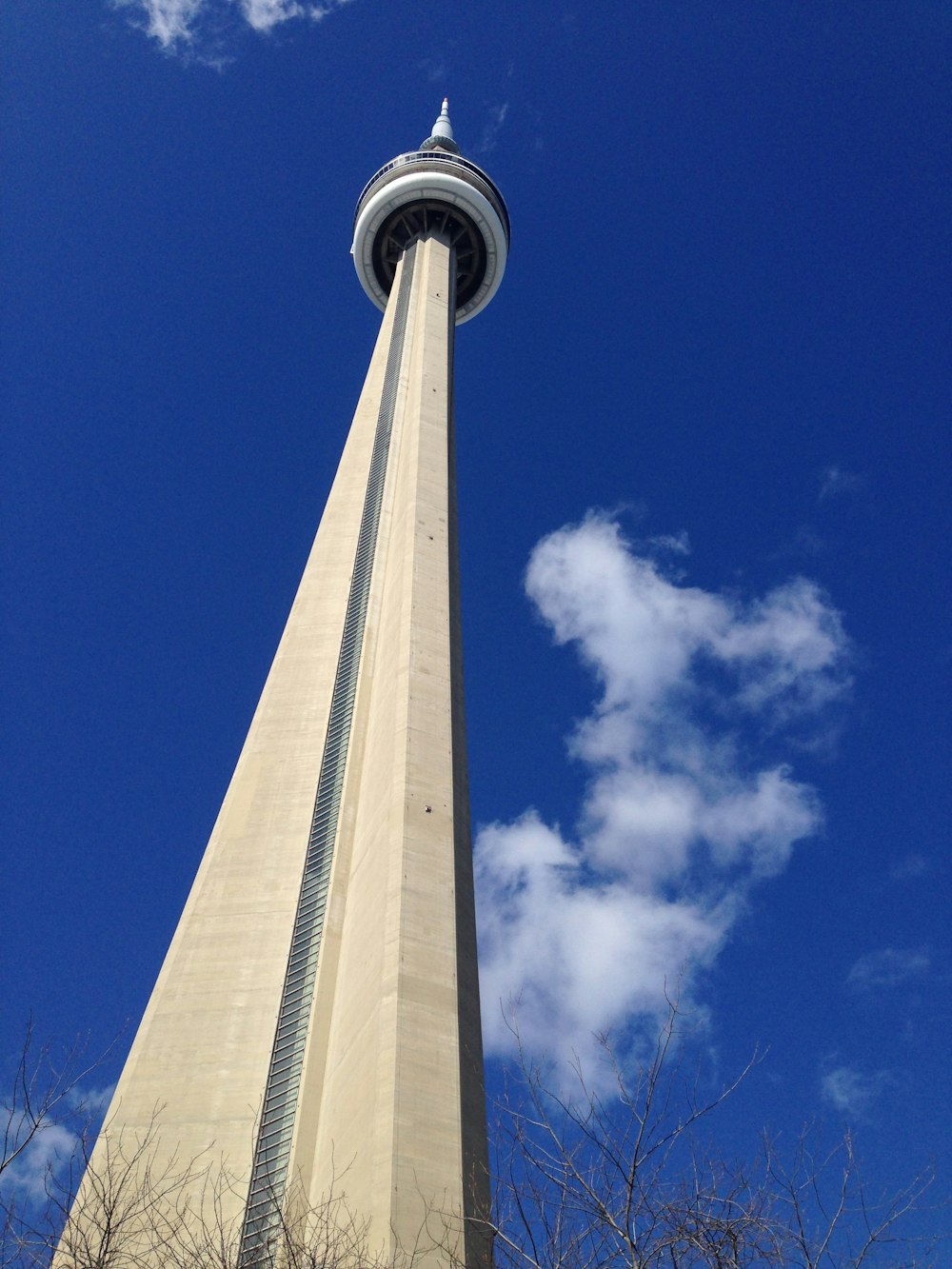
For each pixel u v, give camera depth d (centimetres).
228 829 2930
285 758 3100
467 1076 1831
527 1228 1324
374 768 2683
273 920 2670
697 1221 1322
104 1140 2198
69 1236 1619
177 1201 1898
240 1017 2462
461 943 2072
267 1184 2048
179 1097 2309
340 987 2317
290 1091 2231
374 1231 1549
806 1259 1323
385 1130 1677
